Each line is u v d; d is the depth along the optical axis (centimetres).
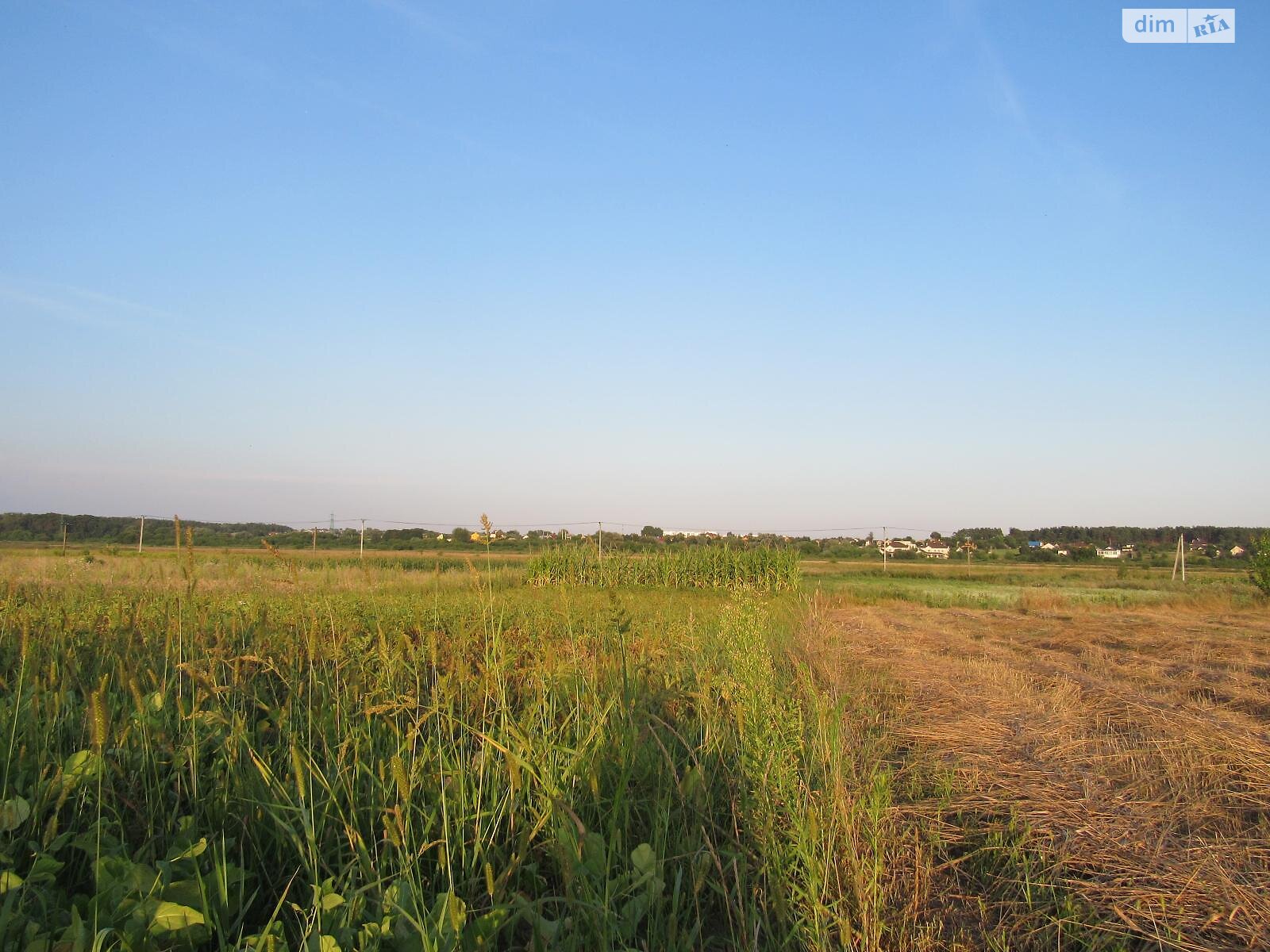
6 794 327
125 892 278
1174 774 524
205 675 396
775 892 319
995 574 4184
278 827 339
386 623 766
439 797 349
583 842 323
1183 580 3669
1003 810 464
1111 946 323
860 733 596
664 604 1427
